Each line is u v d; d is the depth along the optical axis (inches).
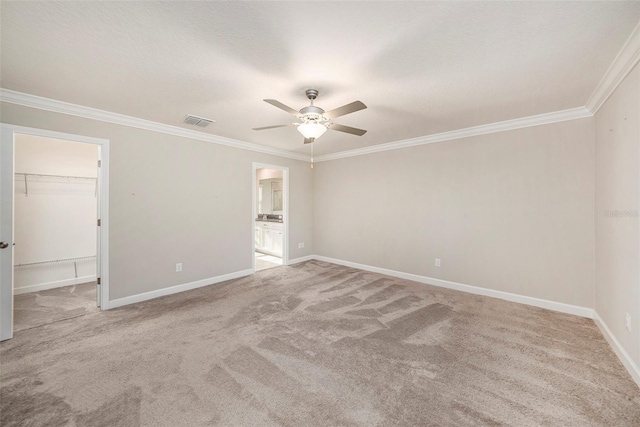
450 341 96.1
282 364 82.3
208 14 60.4
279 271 194.9
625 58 75.6
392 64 81.3
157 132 141.4
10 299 98.1
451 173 155.9
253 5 57.6
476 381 74.6
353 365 81.9
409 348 91.5
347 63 80.7
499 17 60.9
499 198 139.6
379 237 190.2
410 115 125.9
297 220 221.6
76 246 165.6
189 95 104.0
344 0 55.8
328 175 221.9
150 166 139.0
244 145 179.9
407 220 175.2
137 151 134.5
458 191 153.3
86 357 85.7
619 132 87.0
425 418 61.8
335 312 121.8
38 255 153.3
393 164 181.6
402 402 66.8
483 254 144.9
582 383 73.5
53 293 148.0
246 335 100.4
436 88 97.3
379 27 64.7
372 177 193.2
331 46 72.4
